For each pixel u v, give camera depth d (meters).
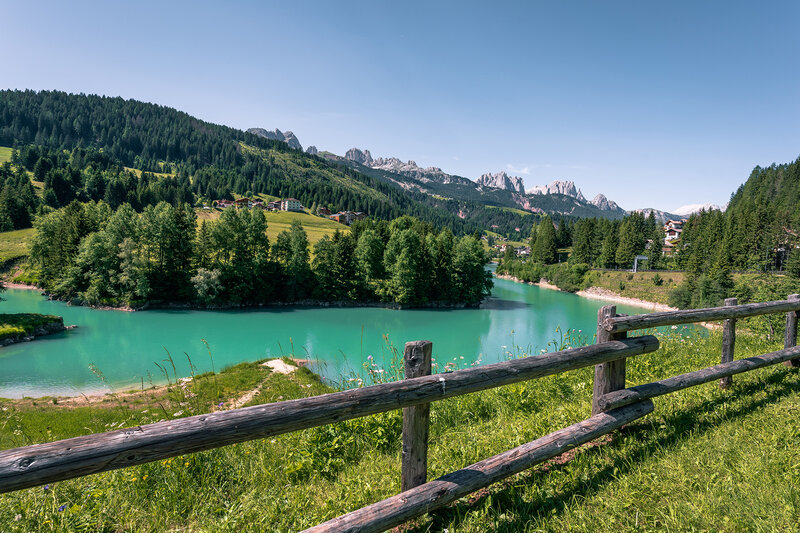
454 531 2.61
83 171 163.25
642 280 99.62
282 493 3.32
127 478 3.52
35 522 3.03
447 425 4.64
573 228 169.62
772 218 93.38
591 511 2.81
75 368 33.94
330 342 45.16
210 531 2.81
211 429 1.90
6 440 10.23
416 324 58.78
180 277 69.00
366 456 3.96
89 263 64.62
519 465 2.99
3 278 81.00
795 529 2.47
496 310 74.88
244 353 40.03
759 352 6.97
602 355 3.59
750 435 3.73
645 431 3.90
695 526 2.59
